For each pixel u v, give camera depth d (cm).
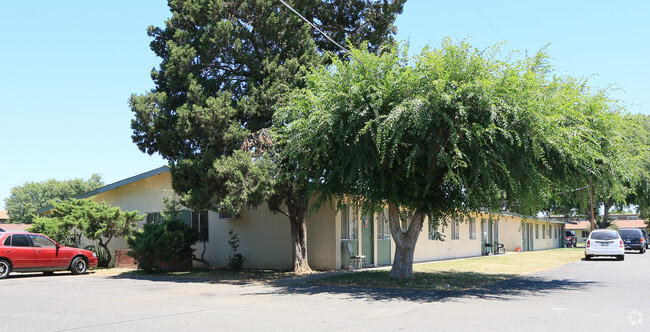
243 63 1805
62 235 2364
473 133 1284
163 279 1830
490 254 3416
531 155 1379
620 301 1176
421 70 1363
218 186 1692
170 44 1766
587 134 1409
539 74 1449
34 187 7081
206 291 1455
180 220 2184
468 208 1641
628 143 1559
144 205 2481
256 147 1722
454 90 1308
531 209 1573
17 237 1917
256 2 1791
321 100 1405
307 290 1447
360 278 1700
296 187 1742
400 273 1666
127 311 1078
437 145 1373
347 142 1423
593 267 2238
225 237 2298
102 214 2208
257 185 1628
